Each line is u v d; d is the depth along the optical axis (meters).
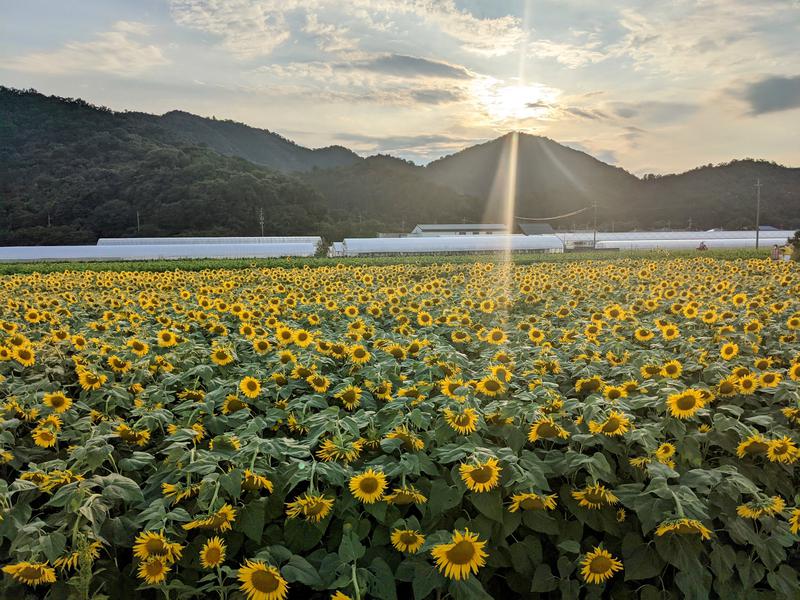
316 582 3.22
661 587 3.72
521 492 3.62
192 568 3.50
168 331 7.56
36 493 3.88
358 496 3.58
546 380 5.80
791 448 4.10
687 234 110.81
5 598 3.20
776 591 3.62
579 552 3.65
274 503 3.70
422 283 18.31
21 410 5.09
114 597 3.34
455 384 4.80
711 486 3.75
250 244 84.44
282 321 9.75
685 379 6.18
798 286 13.28
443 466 4.12
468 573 3.10
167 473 3.98
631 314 9.61
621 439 4.43
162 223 129.62
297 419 4.84
